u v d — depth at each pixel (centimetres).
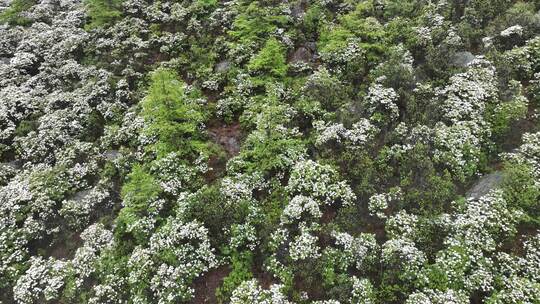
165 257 1341
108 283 1378
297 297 1252
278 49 1962
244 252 1385
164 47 2322
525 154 1414
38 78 2319
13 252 1578
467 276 1158
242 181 1562
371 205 1384
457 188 1420
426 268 1193
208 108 1970
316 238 1323
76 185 1772
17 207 1673
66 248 1636
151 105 1675
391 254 1225
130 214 1500
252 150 1672
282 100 1862
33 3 3044
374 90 1703
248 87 1972
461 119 1548
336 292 1211
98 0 2592
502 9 1991
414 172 1435
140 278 1330
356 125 1595
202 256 1341
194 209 1452
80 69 2295
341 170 1529
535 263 1170
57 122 1991
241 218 1449
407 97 1678
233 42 2258
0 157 1970
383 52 1962
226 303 1301
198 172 1688
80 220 1662
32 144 1936
